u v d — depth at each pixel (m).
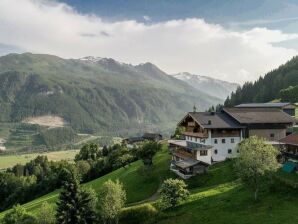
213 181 87.88
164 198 72.81
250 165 64.94
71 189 74.62
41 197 145.75
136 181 104.06
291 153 84.56
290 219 54.69
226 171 90.44
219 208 66.25
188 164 95.38
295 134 88.25
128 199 92.88
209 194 74.94
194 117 109.31
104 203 72.44
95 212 74.00
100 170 155.12
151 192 94.38
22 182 185.88
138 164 127.12
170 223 66.50
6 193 183.50
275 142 97.38
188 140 117.12
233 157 101.12
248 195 68.62
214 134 102.69
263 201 64.31
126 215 74.44
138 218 72.94
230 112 111.06
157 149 112.31
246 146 67.75
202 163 94.62
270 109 115.50
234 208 64.38
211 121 106.00
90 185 122.94
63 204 73.44
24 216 87.81
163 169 107.19
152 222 69.88
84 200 74.31
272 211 59.38
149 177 104.12
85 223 72.00
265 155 65.31
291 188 66.12
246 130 104.94
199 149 98.75
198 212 66.69
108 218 73.25
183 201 73.81
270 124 106.06
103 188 74.31
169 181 74.50
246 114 109.56
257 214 59.56
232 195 71.00
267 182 70.56
